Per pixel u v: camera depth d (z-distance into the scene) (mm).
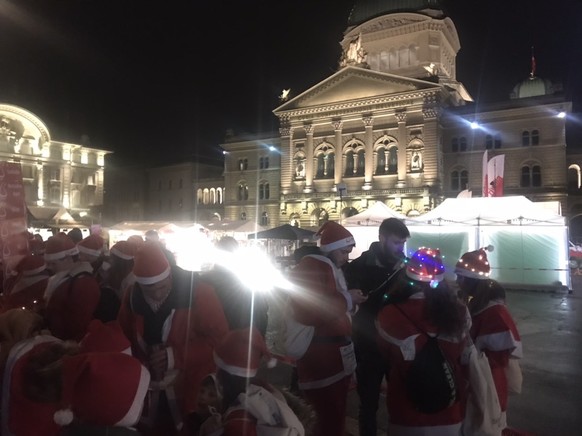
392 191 48062
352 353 4973
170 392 4059
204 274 5855
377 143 50219
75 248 6691
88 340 3002
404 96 48375
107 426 2607
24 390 2812
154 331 4105
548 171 44219
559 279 23469
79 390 2533
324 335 4840
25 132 64125
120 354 2721
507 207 25094
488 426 3996
